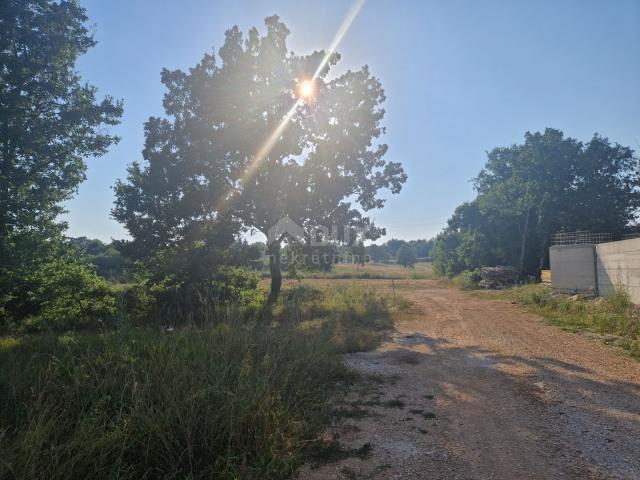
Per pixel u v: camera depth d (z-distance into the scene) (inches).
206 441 149.6
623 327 383.2
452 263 1683.1
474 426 183.3
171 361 203.5
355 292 817.5
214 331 278.5
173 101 768.9
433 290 1149.7
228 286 643.5
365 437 173.5
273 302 698.2
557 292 755.4
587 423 183.6
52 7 577.0
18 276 573.6
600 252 665.0
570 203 1302.9
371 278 1925.4
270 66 736.3
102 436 141.3
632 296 568.1
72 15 593.9
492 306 669.3
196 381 188.7
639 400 212.1
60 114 601.9
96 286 609.0
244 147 727.7
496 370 275.7
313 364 252.4
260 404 172.1
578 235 1053.2
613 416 191.6
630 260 577.3
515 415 195.0
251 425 161.5
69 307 575.8
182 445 147.7
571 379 250.2
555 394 223.3
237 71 722.8
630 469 143.0
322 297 743.7
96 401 172.7
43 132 588.1
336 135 799.1
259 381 200.4
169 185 700.7
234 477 134.8
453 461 151.2
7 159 558.6
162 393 173.9
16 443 131.2
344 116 802.2
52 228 633.6
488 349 343.3
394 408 207.9
